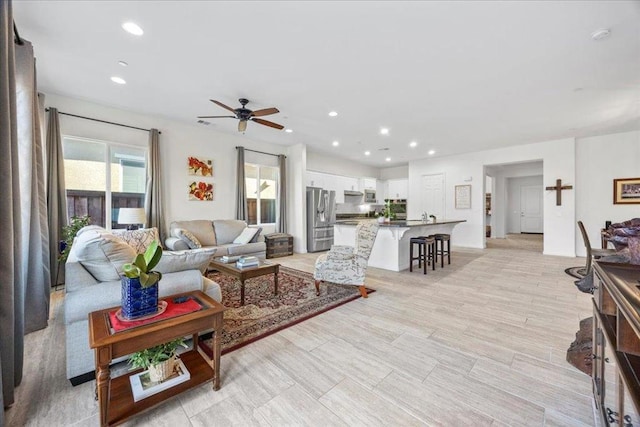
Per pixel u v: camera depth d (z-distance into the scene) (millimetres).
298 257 6129
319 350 2115
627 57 2744
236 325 2549
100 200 4316
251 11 2139
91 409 1496
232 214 5906
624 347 899
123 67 3037
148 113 4590
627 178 5539
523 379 1751
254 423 1411
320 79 3275
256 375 1804
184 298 1769
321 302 3170
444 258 5875
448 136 5844
